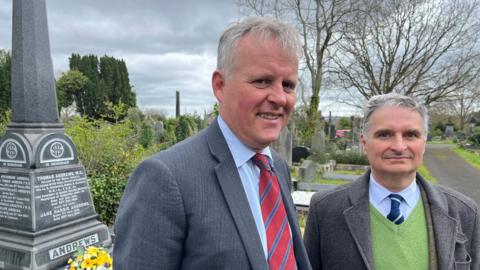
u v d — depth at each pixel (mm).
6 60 24281
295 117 19703
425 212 1842
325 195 2078
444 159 20375
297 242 1618
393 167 1771
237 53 1325
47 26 4375
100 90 34750
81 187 4668
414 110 1781
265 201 1470
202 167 1319
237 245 1238
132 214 1217
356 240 1841
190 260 1227
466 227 1869
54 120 4473
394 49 17797
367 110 1896
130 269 1163
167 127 23250
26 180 4078
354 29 17828
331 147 17562
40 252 3959
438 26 16766
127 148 8672
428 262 1761
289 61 1343
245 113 1344
